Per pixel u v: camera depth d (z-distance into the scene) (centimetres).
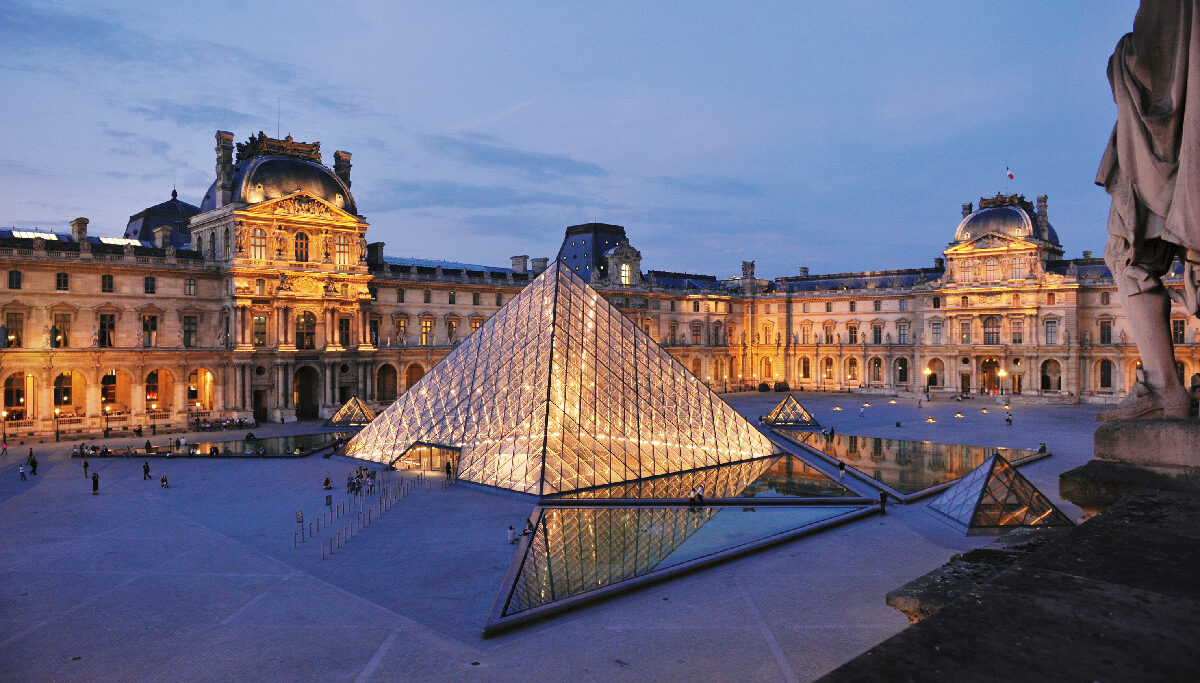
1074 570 754
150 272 11425
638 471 7569
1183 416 1249
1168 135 1153
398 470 8181
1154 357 1289
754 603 4134
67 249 10806
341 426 11406
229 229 11912
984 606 676
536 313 8350
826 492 6925
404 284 13912
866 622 3841
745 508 6328
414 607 4112
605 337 8319
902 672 557
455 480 7500
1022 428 11312
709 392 8806
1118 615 635
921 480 7600
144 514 6250
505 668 3353
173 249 11675
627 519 5903
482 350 8750
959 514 5756
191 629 3831
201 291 11950
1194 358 12962
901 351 17038
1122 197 1270
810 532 5556
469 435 7969
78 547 5284
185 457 8975
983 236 15462
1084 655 562
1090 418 12431
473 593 4325
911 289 16962
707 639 3644
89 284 10912
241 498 6850
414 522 5931
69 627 3866
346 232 12838
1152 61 1173
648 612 4019
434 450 8775
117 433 10831
